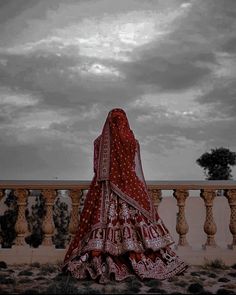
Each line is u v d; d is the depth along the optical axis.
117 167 4.22
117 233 3.98
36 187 5.16
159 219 4.20
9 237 7.01
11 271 4.53
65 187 5.19
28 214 6.98
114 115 4.41
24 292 3.25
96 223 4.00
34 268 4.77
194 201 7.71
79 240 4.12
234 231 5.22
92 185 4.34
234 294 3.37
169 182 5.26
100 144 4.39
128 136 4.29
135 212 4.09
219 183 5.27
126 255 3.98
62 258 5.06
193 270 4.76
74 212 5.18
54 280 3.87
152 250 3.94
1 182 5.14
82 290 3.31
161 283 3.73
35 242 6.83
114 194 4.15
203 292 3.40
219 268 4.91
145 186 4.29
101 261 3.89
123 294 3.23
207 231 5.23
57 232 6.89
